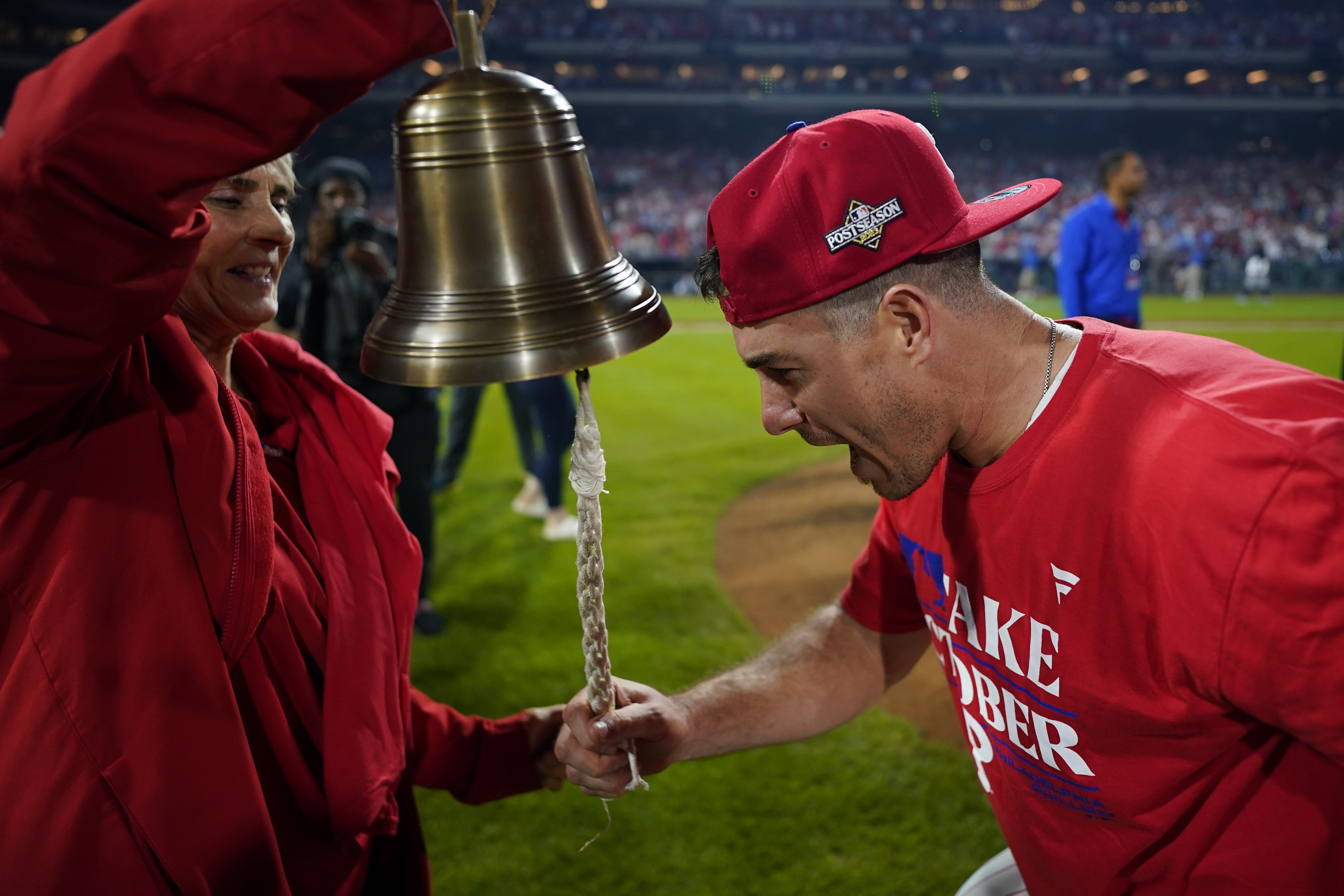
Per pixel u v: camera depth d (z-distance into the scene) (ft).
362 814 3.88
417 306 2.95
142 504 3.31
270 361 4.40
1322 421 3.08
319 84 2.54
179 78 2.44
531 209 2.93
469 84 2.91
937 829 9.34
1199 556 3.18
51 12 89.20
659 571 16.26
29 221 2.53
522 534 17.97
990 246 76.69
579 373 3.24
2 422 2.90
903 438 3.77
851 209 3.41
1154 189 109.70
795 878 8.73
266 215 3.82
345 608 4.01
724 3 122.62
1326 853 3.61
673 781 10.19
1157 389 3.49
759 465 23.57
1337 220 93.09
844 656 5.51
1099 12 123.95
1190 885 3.89
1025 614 3.83
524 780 5.15
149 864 3.28
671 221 95.96
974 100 120.37
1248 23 121.90
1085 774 3.86
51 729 3.16
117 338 2.79
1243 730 3.48
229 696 3.41
